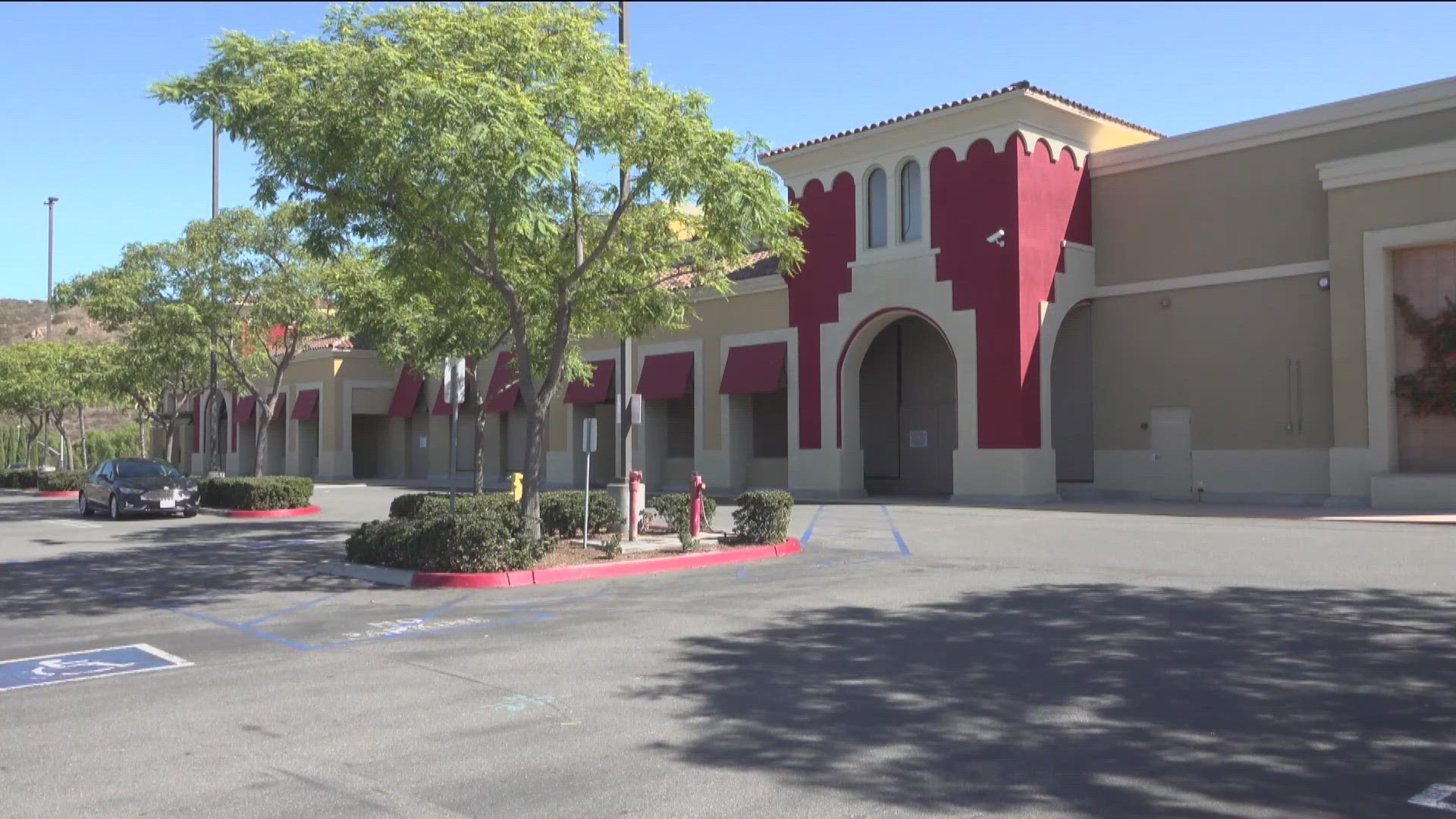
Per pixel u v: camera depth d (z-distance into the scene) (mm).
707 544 16469
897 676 8281
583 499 18000
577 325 18391
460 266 15906
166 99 13781
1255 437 25641
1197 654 8867
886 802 5586
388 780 5980
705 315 34375
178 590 13438
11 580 14523
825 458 30656
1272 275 25484
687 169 14281
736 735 6812
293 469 50500
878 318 29797
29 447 53094
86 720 7293
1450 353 22391
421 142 12422
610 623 10664
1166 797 5594
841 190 30641
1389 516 20906
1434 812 5336
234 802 5660
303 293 27000
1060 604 11406
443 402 45531
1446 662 8461
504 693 7914
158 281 26922
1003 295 26938
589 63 14664
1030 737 6676
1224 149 26375
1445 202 22188
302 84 13711
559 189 14984
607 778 5996
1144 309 27781
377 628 10586
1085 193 28844
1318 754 6266
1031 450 26734
